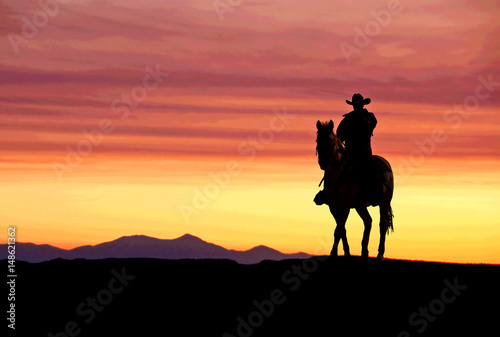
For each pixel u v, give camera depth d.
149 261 19.69
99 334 15.88
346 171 18.11
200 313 16.58
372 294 16.89
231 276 18.36
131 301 17.19
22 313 16.53
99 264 19.41
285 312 16.45
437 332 15.45
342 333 15.57
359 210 18.89
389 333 15.41
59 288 17.84
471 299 16.58
